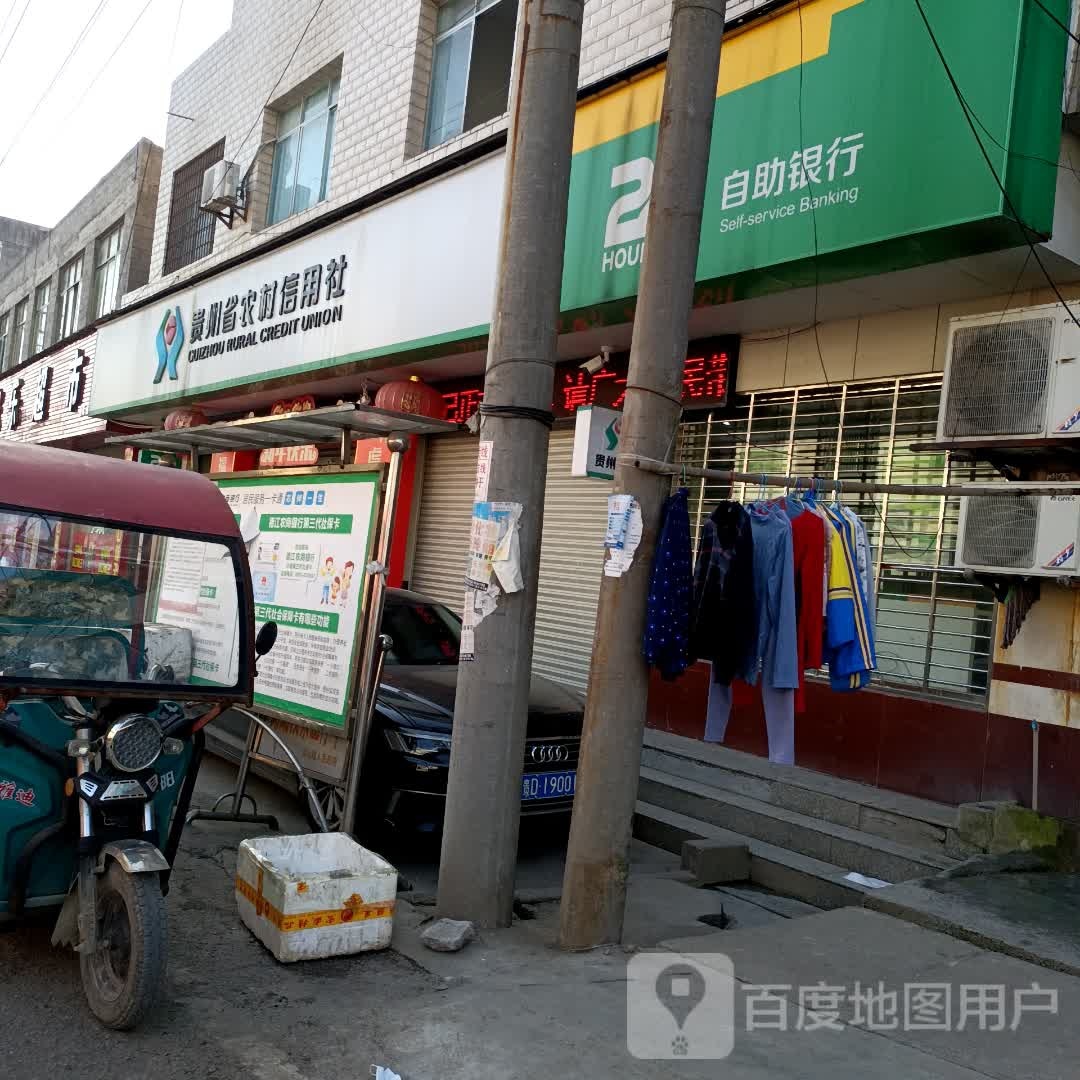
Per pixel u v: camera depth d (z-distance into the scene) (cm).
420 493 1068
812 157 554
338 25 1182
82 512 401
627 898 534
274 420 609
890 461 653
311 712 583
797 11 572
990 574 553
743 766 669
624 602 434
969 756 582
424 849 611
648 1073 328
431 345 862
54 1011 360
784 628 414
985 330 527
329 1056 338
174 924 449
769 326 719
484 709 465
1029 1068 337
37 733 369
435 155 972
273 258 1120
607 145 689
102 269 1888
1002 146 470
